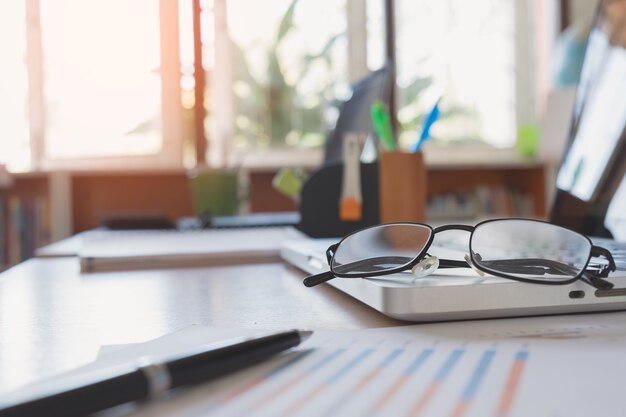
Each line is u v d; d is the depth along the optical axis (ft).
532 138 9.86
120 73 9.23
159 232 4.09
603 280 1.35
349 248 1.55
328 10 9.77
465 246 2.04
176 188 9.36
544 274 1.38
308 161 9.64
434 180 10.11
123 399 0.77
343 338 1.18
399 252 1.47
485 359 1.00
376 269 1.48
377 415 0.74
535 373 0.91
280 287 2.01
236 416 0.75
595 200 2.51
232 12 9.53
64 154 9.21
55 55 9.16
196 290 1.98
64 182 8.50
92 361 1.06
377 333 1.23
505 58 10.48
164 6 9.20
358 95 4.30
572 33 8.71
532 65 10.52
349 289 1.58
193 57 9.22
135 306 1.69
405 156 3.07
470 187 10.19
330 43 9.80
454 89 10.30
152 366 0.82
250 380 0.90
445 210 9.19
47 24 9.14
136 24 9.25
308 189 3.43
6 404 0.69
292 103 9.78
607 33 2.64
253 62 9.67
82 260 2.65
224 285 2.09
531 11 10.48
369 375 0.91
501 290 1.32
